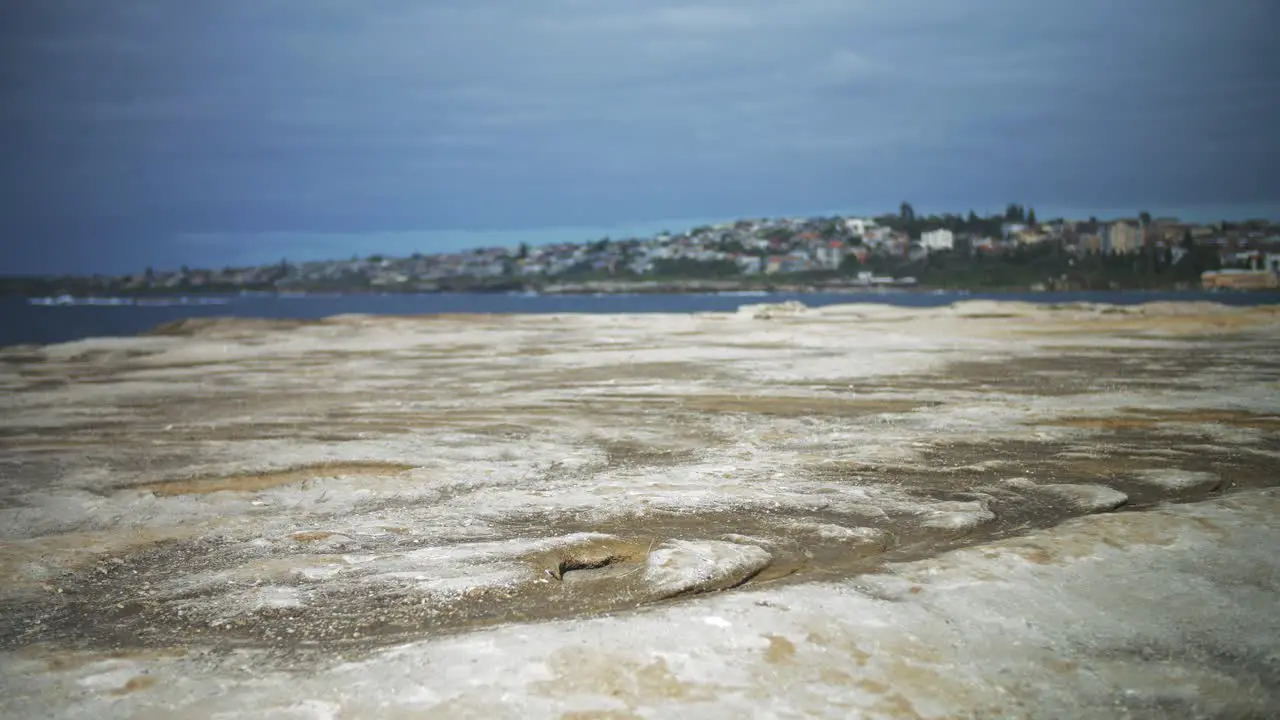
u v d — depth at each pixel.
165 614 5.66
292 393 17.36
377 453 10.97
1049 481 9.19
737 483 9.14
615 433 12.43
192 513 8.27
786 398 15.67
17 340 55.44
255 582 6.19
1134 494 8.75
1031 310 42.06
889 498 8.48
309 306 147.50
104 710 4.22
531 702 4.20
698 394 16.34
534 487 9.16
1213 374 18.59
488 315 45.50
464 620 5.48
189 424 13.61
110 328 68.00
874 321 38.75
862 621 5.12
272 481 9.73
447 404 15.48
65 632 5.43
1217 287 197.50
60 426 13.52
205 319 38.19
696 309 109.44
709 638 4.87
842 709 4.16
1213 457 10.31
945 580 5.81
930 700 4.27
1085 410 13.55
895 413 13.80
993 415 13.29
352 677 4.52
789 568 6.51
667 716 4.07
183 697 4.35
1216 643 4.91
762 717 4.07
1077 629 5.07
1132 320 36.12
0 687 4.49
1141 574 5.89
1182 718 4.14
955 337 29.02
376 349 27.36
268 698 4.31
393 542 7.23
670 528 7.55
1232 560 6.14
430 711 4.14
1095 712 4.19
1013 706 4.23
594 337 31.56
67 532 7.73
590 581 6.29
